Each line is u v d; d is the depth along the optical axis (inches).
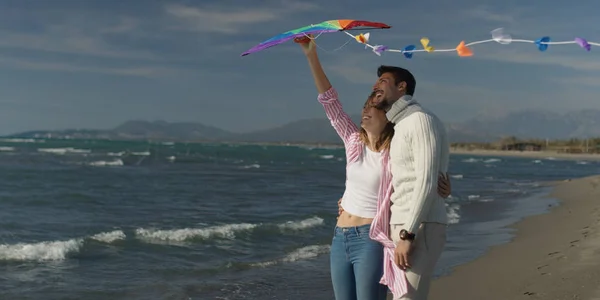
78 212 527.8
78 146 2994.6
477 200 738.2
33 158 1503.4
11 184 779.4
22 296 246.4
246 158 2190.0
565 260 288.7
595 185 892.6
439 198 108.8
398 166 108.6
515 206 652.1
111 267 306.0
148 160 1669.5
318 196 742.5
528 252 330.3
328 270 305.1
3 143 3149.6
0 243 365.7
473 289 248.2
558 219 500.7
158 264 315.6
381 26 107.9
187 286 268.1
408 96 110.8
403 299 109.2
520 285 247.1
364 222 117.4
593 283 235.5
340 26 109.5
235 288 265.9
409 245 105.0
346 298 121.0
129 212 535.5
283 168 1477.6
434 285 257.9
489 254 332.5
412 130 104.8
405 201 108.3
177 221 482.6
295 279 284.5
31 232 412.8
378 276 115.6
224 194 731.4
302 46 131.2
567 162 3002.0
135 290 259.8
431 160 102.4
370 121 117.1
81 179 898.7
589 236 363.9
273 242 386.9
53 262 313.9
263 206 610.9
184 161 1711.4
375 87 115.7
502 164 2454.5
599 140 4911.4
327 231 435.2
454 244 375.9
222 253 349.7
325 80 132.0
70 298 245.6
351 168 120.3
